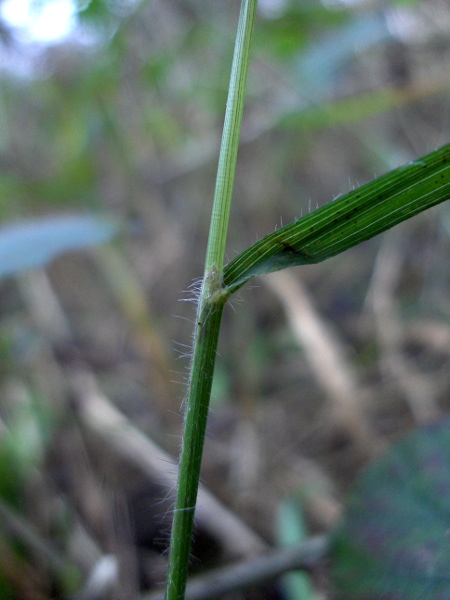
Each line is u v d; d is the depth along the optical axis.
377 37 0.27
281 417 0.25
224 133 0.07
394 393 0.25
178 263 0.33
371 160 0.33
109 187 0.34
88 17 0.25
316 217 0.07
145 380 0.28
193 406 0.08
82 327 0.31
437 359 0.25
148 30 0.30
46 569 0.16
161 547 0.19
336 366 0.24
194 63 0.33
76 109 0.30
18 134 0.33
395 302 0.29
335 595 0.12
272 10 0.31
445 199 0.07
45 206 0.30
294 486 0.22
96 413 0.23
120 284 0.25
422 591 0.11
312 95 0.27
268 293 0.32
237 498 0.22
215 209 0.08
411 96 0.26
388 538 0.12
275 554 0.15
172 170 0.34
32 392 0.24
